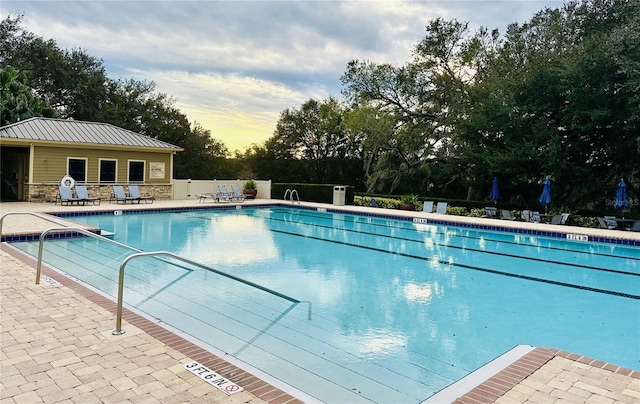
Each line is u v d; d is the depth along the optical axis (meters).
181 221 15.51
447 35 24.33
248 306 5.95
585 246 12.40
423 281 7.94
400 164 27.19
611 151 16.73
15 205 16.44
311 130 38.97
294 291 6.89
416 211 20.05
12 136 16.98
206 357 3.62
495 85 19.61
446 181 26.61
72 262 8.25
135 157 20.69
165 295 6.29
